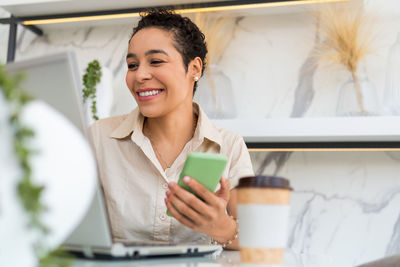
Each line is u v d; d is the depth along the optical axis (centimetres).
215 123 166
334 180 184
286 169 188
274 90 192
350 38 183
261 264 55
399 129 152
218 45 197
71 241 56
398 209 178
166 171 116
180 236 111
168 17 118
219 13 193
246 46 196
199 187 71
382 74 183
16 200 25
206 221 75
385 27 184
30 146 26
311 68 190
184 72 116
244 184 56
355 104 183
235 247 93
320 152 187
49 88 48
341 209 182
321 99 187
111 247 53
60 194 28
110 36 208
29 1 182
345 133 156
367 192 181
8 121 26
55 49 212
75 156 29
